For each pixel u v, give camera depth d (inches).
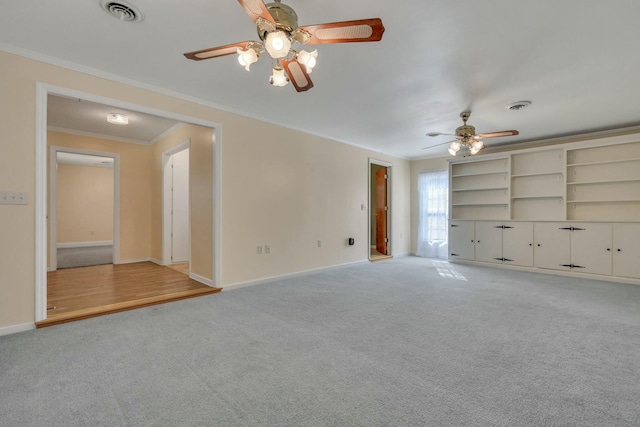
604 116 171.6
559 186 211.9
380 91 138.3
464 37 96.0
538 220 210.8
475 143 163.8
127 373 77.7
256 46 76.4
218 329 107.0
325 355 87.8
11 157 104.4
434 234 283.3
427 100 149.2
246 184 171.0
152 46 103.1
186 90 140.2
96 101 121.0
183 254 240.2
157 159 239.5
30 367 80.3
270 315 121.6
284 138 191.0
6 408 63.5
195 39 98.6
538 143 227.0
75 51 106.7
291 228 194.7
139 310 127.3
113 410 63.2
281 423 59.5
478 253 239.3
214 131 158.7
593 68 115.6
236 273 166.1
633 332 104.0
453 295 151.3
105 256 274.2
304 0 78.8
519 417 60.9
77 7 82.5
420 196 293.0
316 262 210.5
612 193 192.7
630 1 78.4
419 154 280.7
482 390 70.5
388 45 100.4
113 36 97.2
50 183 206.8
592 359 85.3
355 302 139.5
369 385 72.7
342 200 231.0
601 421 59.8
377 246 301.0
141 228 247.4
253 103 155.9
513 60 110.1
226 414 62.2
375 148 255.6
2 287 102.7
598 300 142.6
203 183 173.0
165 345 94.0
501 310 127.9
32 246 108.2
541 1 79.1
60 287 161.2
